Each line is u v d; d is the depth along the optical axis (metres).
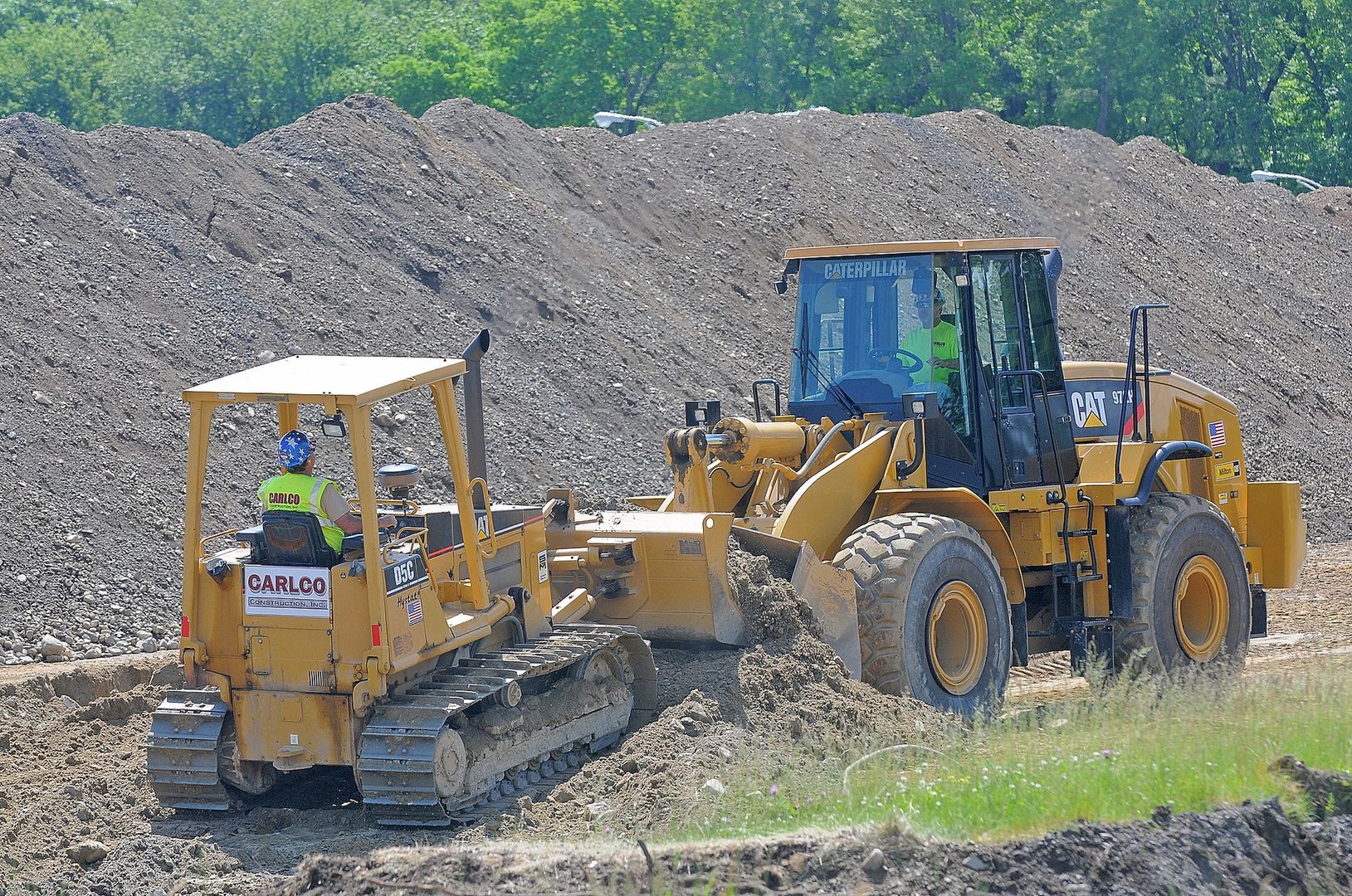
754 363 70.75
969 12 178.50
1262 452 82.88
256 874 21.88
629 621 29.30
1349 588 53.88
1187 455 37.88
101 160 59.09
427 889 18.23
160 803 24.95
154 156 60.44
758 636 28.88
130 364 49.88
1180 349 92.44
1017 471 33.66
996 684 31.20
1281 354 99.12
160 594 41.84
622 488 56.22
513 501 52.22
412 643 23.95
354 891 18.52
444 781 23.14
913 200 93.44
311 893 18.77
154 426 48.12
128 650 38.72
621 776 24.86
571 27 171.75
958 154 102.25
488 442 54.62
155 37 184.00
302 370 24.64
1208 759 22.64
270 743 24.12
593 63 172.50
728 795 22.38
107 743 29.20
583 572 29.41
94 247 54.28
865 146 96.56
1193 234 109.38
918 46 176.12
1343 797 21.23
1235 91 182.38
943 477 32.84
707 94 175.62
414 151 70.38
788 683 27.91
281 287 57.38
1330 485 82.44
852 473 31.25
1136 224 105.75
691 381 66.00
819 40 180.50
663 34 176.38
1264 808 20.11
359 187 65.94
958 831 19.39
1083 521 34.47
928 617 29.80
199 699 24.75
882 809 20.42
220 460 48.22
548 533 29.70
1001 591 31.64
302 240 60.56
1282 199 122.69
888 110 180.75
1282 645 42.19
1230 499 40.41
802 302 34.00
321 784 26.69
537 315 64.06
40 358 47.75
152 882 21.61
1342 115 181.50
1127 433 38.34
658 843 19.94
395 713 23.55
